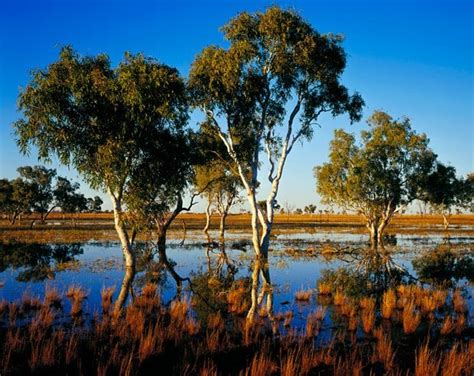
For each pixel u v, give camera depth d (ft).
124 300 57.57
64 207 258.98
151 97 75.36
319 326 44.91
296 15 92.73
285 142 101.40
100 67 77.25
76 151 74.43
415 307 53.93
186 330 41.96
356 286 71.31
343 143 151.02
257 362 33.78
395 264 102.06
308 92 100.37
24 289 64.75
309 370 32.07
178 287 70.18
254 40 95.35
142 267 94.84
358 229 270.67
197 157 103.96
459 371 29.99
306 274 84.23
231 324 45.83
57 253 119.24
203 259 110.32
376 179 143.23
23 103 70.64
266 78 97.40
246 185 101.96
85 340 37.86
